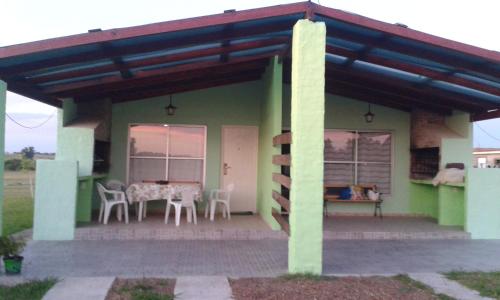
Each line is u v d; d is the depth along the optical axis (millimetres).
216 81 11016
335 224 9984
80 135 9367
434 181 10125
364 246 8297
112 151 11055
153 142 11266
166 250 7637
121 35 6113
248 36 7172
